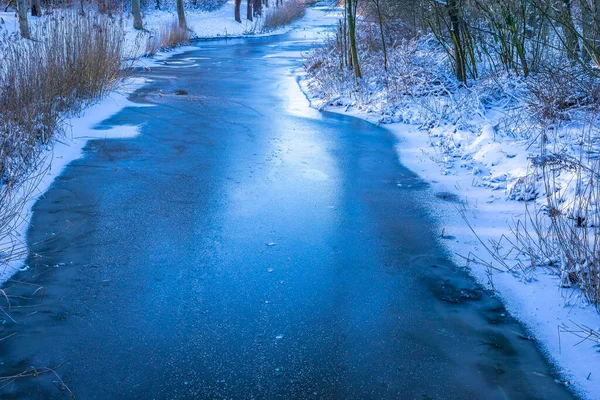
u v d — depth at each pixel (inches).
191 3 1770.4
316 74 685.9
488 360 165.2
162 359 166.1
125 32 714.8
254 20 1803.6
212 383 155.7
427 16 545.0
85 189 302.5
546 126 356.8
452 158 358.6
